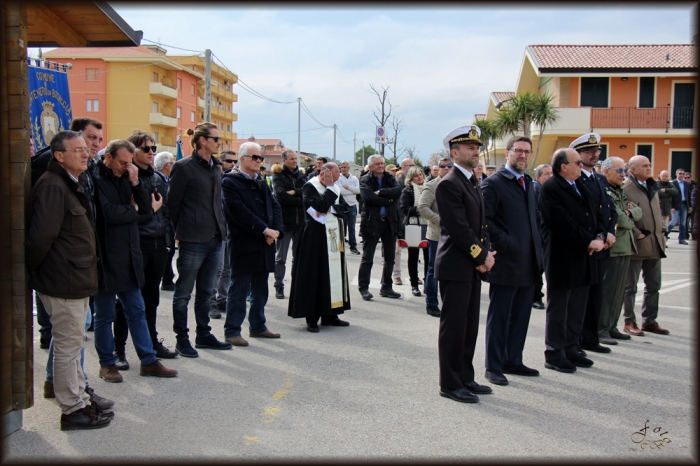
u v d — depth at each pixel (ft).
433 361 18.90
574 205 18.28
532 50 93.81
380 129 71.77
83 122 16.14
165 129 163.32
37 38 18.42
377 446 12.55
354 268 38.70
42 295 13.07
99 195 15.69
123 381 16.65
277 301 28.86
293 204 28.78
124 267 16.15
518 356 18.10
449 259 15.53
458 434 13.26
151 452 12.14
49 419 13.88
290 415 14.24
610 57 92.07
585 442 12.95
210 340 20.17
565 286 18.29
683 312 27.53
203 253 19.25
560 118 87.76
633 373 18.26
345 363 18.60
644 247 22.90
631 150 91.50
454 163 16.10
